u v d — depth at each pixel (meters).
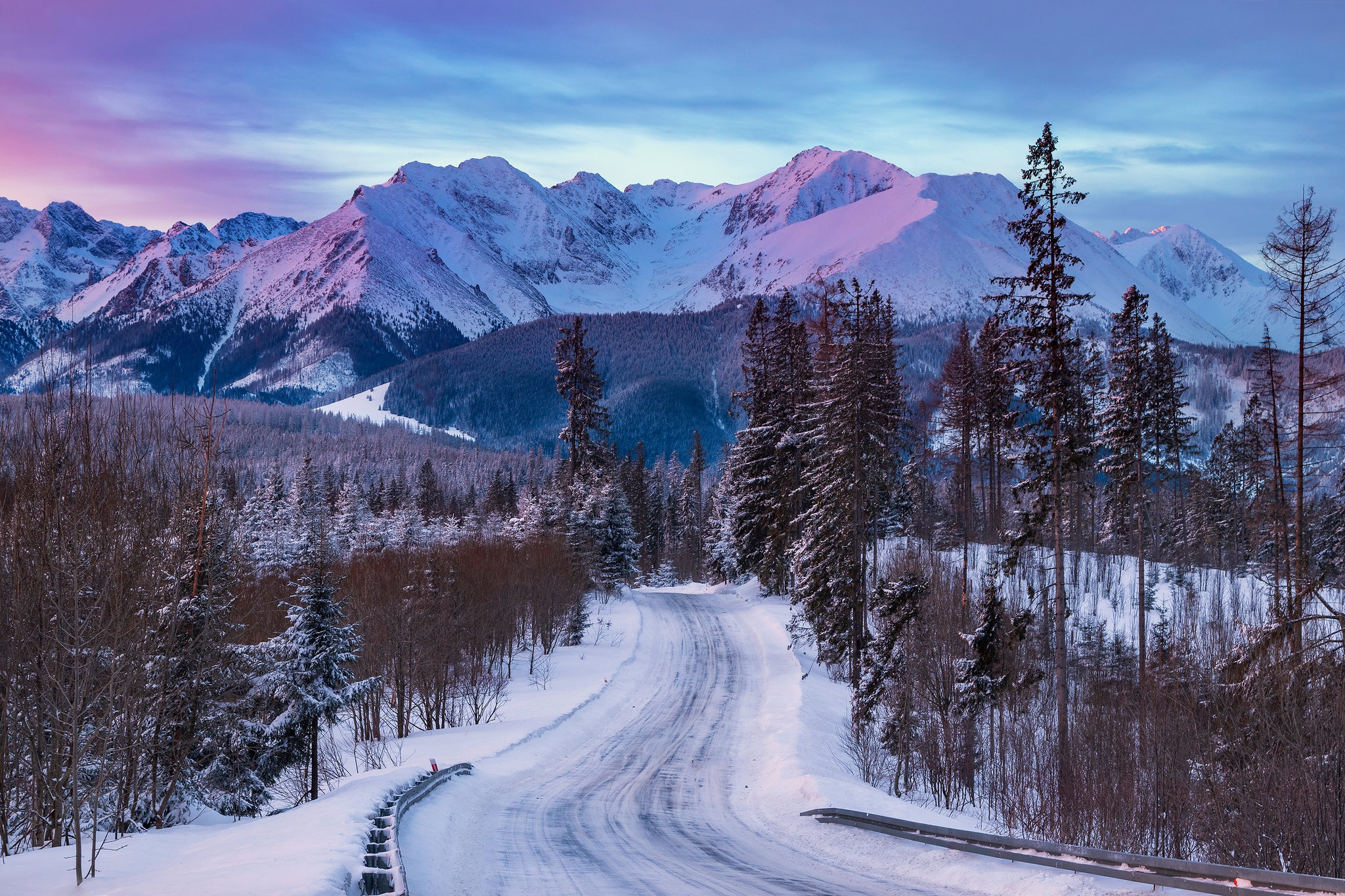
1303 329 25.36
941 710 32.22
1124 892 12.63
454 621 42.53
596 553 70.81
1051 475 28.59
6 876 14.37
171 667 22.05
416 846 16.47
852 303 48.12
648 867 16.47
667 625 61.31
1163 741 25.19
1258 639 23.03
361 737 37.44
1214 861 21.16
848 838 19.06
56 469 20.67
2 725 19.03
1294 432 28.19
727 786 26.53
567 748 31.42
